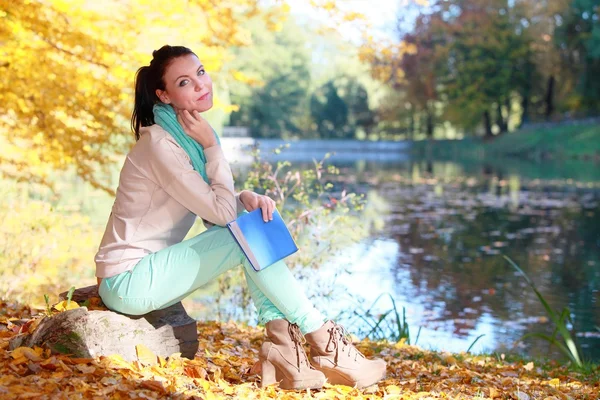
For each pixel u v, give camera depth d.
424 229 15.57
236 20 7.91
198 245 2.79
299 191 7.26
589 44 44.44
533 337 7.71
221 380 2.89
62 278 7.61
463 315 8.59
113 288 2.84
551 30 48.31
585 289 10.14
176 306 3.10
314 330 2.93
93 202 15.59
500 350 7.11
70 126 7.92
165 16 7.30
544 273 11.22
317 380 2.91
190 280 2.79
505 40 49.41
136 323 2.90
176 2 7.27
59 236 8.95
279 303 2.86
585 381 4.67
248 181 7.25
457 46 50.72
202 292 8.41
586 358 6.93
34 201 9.38
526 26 49.94
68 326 2.77
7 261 7.55
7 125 8.12
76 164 8.31
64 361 2.68
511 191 23.86
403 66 50.97
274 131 71.88
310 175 7.25
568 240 14.38
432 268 11.34
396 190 24.02
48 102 7.58
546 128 46.31
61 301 3.17
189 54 2.95
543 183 26.70
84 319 2.78
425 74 51.91
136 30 7.23
